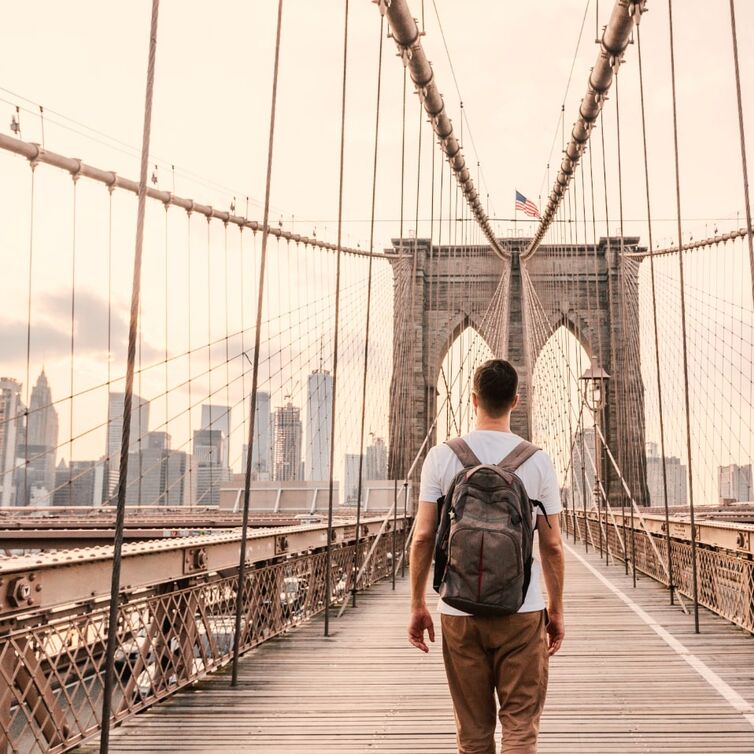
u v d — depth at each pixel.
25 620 3.26
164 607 4.65
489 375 2.65
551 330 38.28
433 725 4.20
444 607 2.55
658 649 6.36
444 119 16.77
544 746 3.83
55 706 3.45
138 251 3.38
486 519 2.35
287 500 22.98
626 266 41.00
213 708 4.53
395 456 14.83
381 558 12.23
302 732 4.07
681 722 4.23
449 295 43.06
